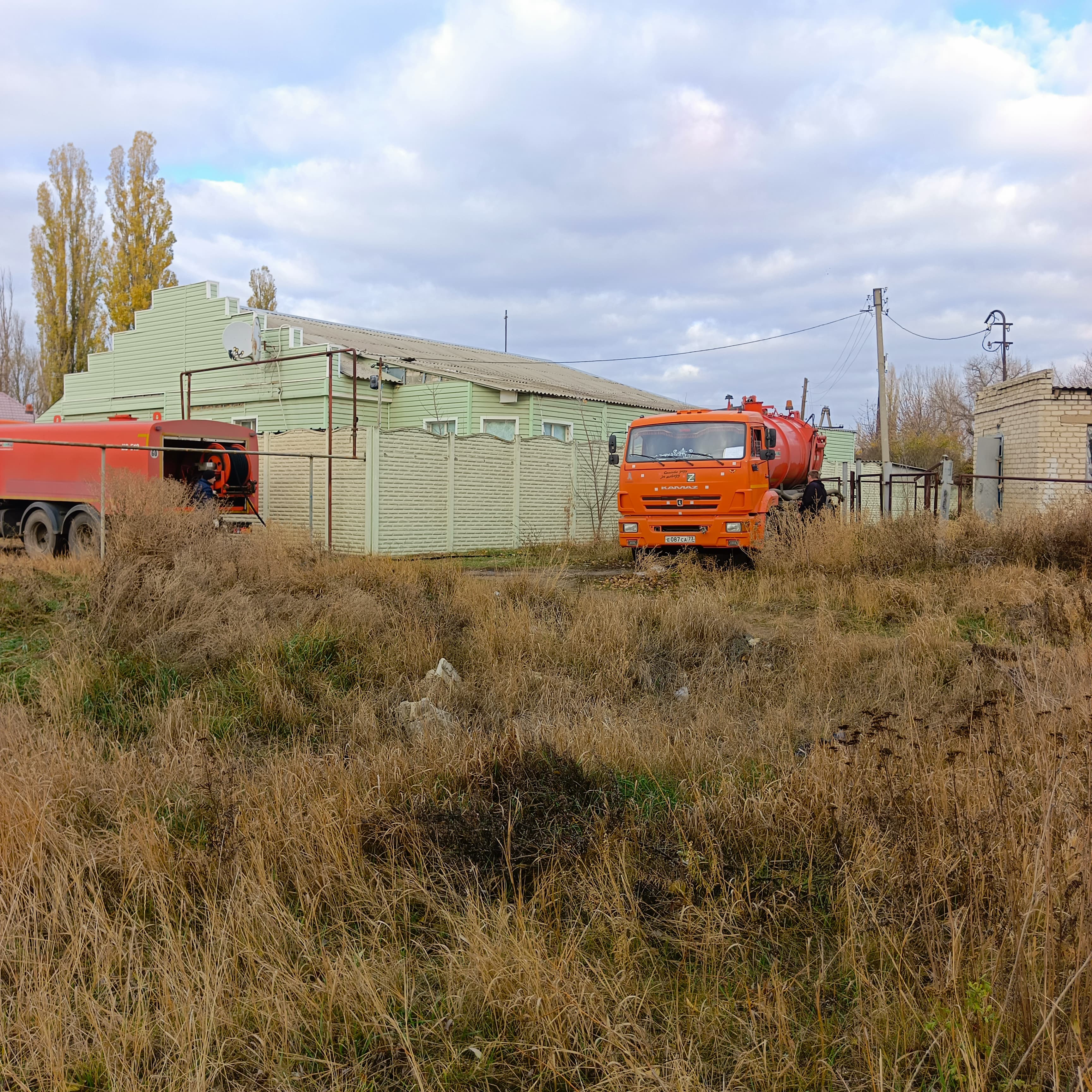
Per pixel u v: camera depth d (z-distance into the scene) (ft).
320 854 12.98
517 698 22.82
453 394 75.41
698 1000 10.02
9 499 48.75
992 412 69.21
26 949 10.59
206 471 45.16
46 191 144.56
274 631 25.70
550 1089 8.88
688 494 44.98
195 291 80.48
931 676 23.62
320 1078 9.04
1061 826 11.19
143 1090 8.66
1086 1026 8.66
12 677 22.08
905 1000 9.46
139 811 14.37
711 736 19.21
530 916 11.42
